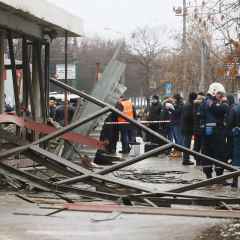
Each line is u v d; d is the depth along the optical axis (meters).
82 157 16.05
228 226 8.40
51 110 24.58
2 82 14.92
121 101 22.12
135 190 11.30
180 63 49.41
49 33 16.92
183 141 18.84
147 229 8.27
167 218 9.11
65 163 11.98
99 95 16.73
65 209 9.66
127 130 22.39
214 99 14.56
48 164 12.49
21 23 15.06
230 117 14.05
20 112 15.66
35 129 13.51
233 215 9.34
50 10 15.29
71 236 7.79
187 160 18.62
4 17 14.08
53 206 9.87
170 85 42.56
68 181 11.46
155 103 23.34
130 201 10.59
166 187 13.12
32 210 9.52
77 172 12.45
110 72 17.05
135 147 22.14
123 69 17.30
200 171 16.64
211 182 11.24
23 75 16.14
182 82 48.03
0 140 13.11
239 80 8.40
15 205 9.95
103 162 18.22
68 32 17.20
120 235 7.89
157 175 15.55
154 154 11.95
